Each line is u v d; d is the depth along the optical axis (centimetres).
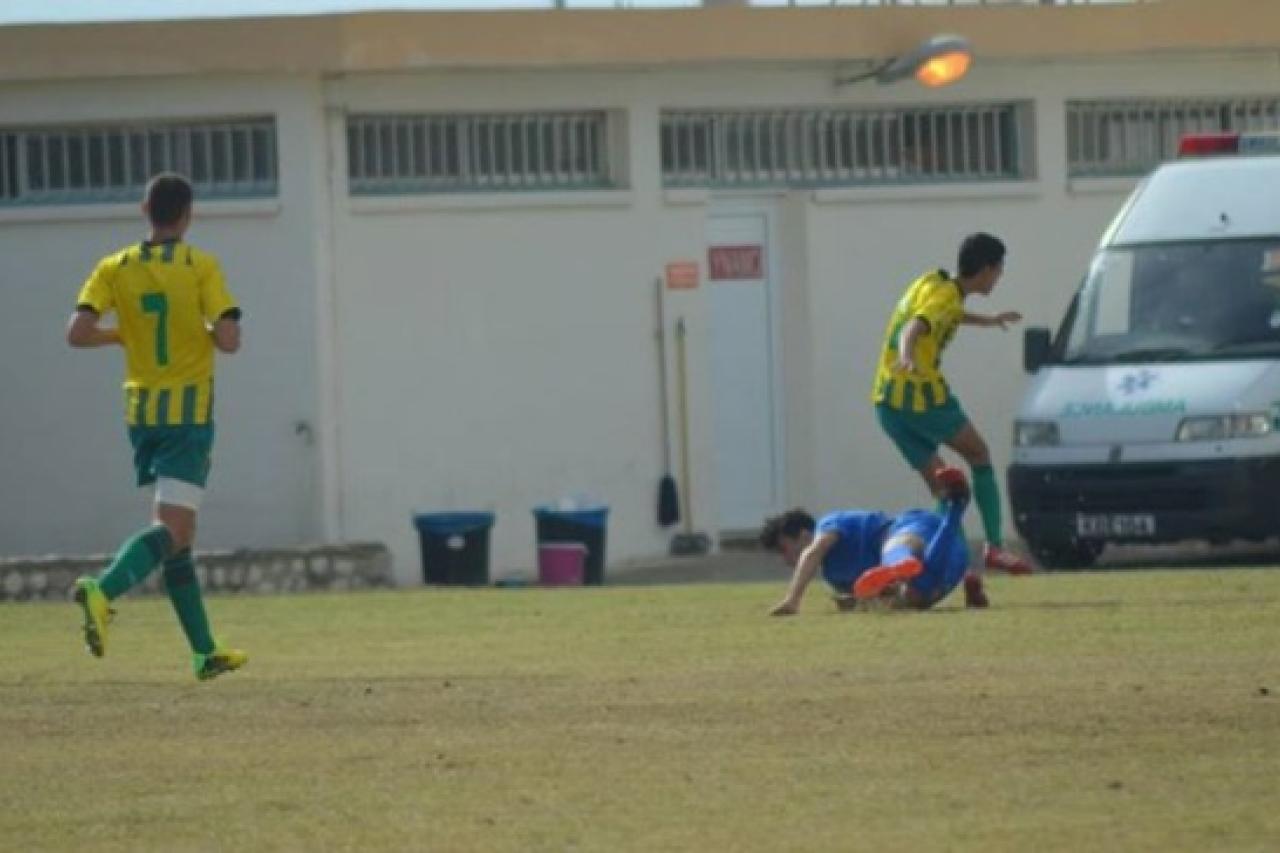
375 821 3681
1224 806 3644
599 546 8462
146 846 3581
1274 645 5159
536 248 9044
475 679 4938
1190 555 8725
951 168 9706
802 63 9319
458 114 8988
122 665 5369
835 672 4862
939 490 6066
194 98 8775
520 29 8838
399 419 8881
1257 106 10075
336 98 8769
